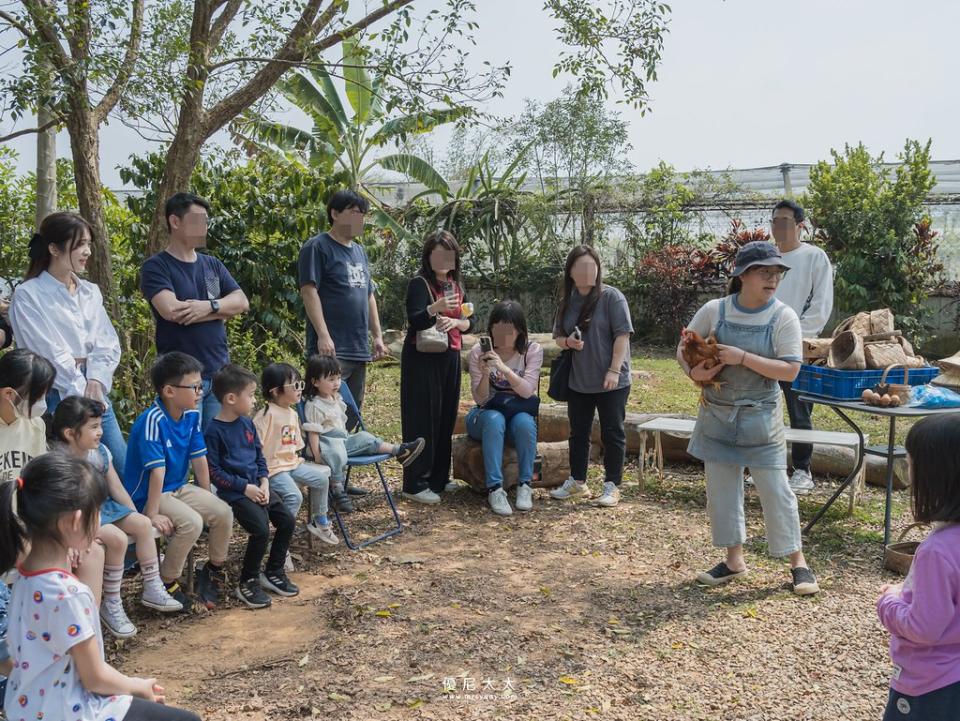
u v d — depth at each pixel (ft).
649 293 50.11
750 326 13.99
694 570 15.46
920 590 6.88
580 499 19.99
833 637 12.47
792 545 14.25
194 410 13.99
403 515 18.85
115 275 25.27
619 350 18.90
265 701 10.78
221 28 21.86
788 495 14.25
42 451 11.53
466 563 15.90
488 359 19.44
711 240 51.37
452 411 19.92
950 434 6.87
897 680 7.24
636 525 18.08
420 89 20.10
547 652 12.10
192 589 14.16
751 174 52.19
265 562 15.62
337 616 13.41
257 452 14.67
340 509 18.29
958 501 6.86
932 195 47.06
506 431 19.88
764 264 13.57
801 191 51.08
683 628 12.87
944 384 18.29
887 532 15.98
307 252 17.81
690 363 14.28
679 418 22.88
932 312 43.65
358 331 18.49
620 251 53.11
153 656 12.10
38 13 17.26
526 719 10.27
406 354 19.34
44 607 7.21
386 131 47.73
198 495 13.78
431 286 19.10
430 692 10.95
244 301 15.88
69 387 13.19
